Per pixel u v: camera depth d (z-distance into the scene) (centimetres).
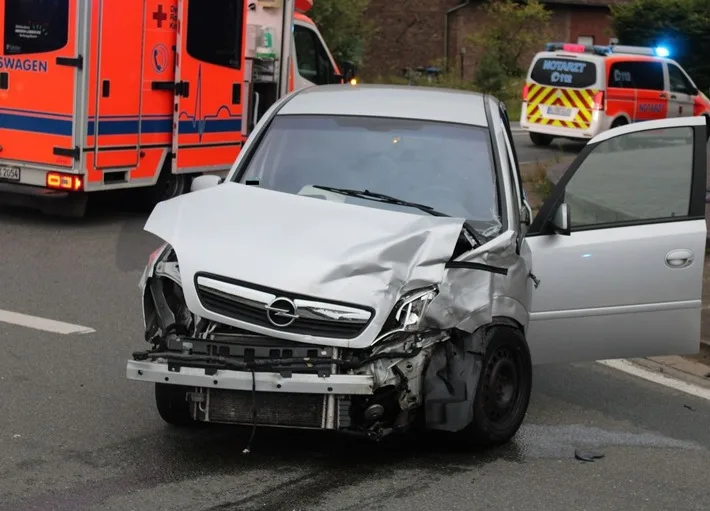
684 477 721
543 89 2969
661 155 848
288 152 821
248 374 633
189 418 746
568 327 831
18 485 638
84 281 1198
